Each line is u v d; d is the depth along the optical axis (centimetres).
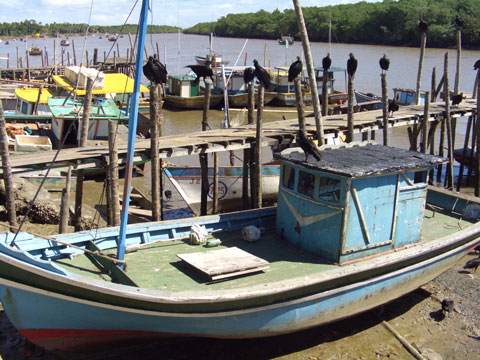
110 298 800
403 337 1056
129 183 888
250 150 1628
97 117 2144
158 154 1322
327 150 1127
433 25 7462
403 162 1028
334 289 946
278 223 1116
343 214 948
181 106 4019
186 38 14025
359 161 1021
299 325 951
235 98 3984
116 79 2903
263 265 926
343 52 7406
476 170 2005
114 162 1254
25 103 2706
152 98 1273
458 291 1252
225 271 886
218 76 4141
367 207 980
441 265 1178
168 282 898
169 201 1916
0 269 770
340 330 1080
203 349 999
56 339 877
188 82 4041
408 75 5303
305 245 1038
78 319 842
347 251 973
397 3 8425
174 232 1098
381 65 1719
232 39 11756
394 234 1048
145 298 795
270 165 1836
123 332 881
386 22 8000
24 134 2303
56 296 797
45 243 936
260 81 1448
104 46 10275
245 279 923
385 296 1073
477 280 1309
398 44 8125
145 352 977
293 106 4109
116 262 905
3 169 1186
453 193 1370
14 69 4009
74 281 772
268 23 9975
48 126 2508
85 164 1295
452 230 1237
